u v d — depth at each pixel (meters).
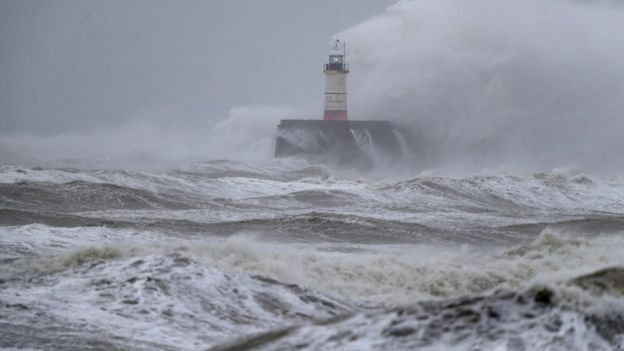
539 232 90.19
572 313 27.53
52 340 33.69
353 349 26.62
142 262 45.84
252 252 56.72
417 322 27.94
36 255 59.47
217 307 40.09
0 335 33.88
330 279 52.56
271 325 38.44
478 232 88.50
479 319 27.72
